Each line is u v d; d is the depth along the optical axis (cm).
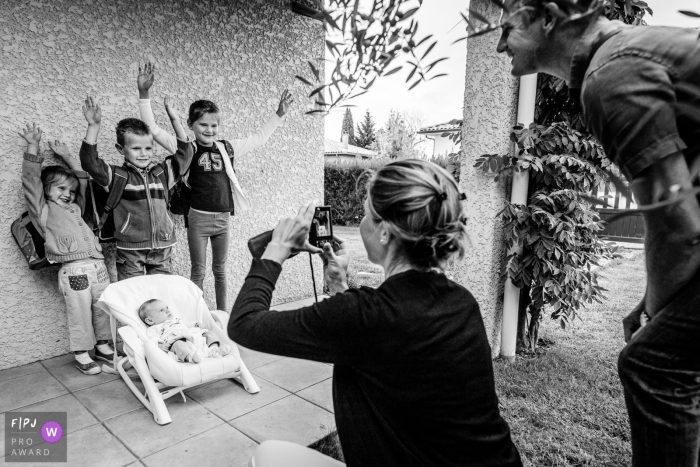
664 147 90
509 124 290
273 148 429
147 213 301
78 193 297
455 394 93
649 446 121
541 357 324
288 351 94
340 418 100
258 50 404
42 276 307
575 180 277
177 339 255
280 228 114
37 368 299
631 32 98
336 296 98
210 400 257
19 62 280
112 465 197
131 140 285
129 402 255
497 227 302
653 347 115
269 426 230
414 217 96
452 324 95
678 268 101
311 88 454
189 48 357
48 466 196
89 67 307
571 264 298
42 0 283
